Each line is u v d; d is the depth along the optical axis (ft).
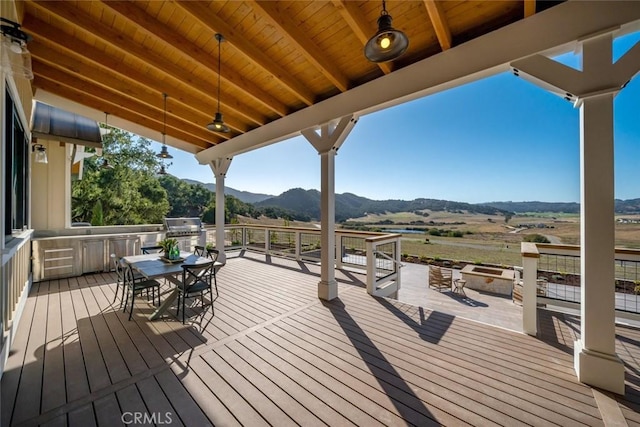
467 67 8.43
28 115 13.05
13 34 5.02
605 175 6.46
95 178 44.80
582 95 6.66
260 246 27.25
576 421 5.44
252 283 15.97
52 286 14.80
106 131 39.22
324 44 9.64
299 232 22.85
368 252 13.97
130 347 8.45
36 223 17.43
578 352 6.87
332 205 13.17
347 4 7.42
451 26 8.36
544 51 7.22
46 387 6.46
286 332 9.57
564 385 6.56
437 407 5.86
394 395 6.26
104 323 10.25
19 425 5.27
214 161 21.91
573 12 6.80
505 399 6.10
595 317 6.57
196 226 23.26
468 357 7.87
